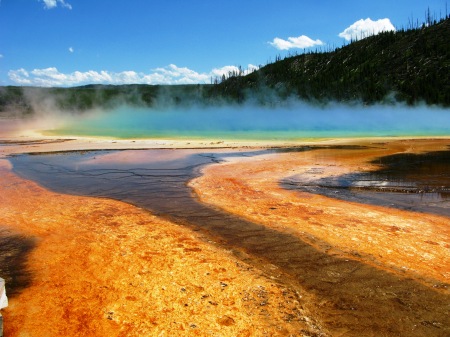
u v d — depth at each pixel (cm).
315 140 2405
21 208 779
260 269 484
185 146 2016
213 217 713
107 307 390
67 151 1819
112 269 479
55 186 1012
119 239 588
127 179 1106
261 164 1355
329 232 617
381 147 1900
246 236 607
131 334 345
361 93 6378
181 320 366
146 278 453
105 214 733
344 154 1625
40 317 373
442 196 859
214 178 1101
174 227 651
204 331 349
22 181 1080
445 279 448
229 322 363
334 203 808
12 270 482
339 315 377
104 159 1546
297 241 582
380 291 424
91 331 350
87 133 3216
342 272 473
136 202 833
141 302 399
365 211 739
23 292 424
